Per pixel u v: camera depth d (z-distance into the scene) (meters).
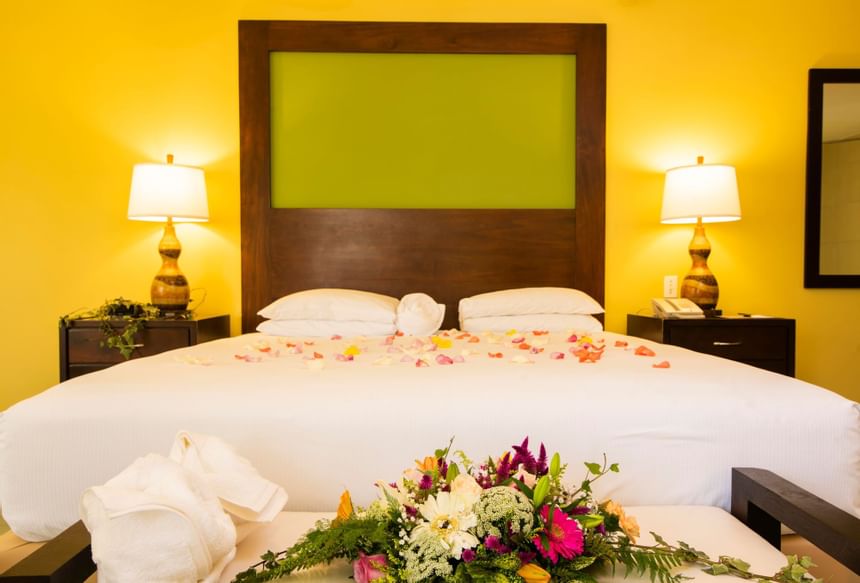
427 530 0.75
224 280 2.90
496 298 2.53
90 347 2.44
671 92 2.92
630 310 2.94
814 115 2.91
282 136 2.90
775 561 0.90
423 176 2.92
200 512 0.82
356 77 2.89
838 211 2.94
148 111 2.86
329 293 2.48
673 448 1.19
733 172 2.62
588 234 2.89
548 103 2.91
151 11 2.85
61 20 2.83
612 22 2.91
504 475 0.85
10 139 2.84
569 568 0.77
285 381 1.32
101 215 2.86
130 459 1.19
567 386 1.28
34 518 1.19
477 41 2.86
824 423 1.20
